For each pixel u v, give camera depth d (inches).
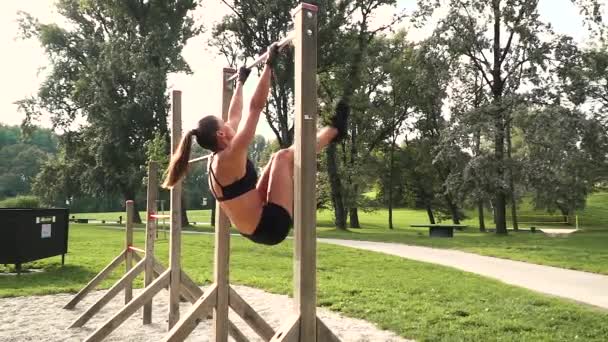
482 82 1163.9
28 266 516.4
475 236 1056.2
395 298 339.6
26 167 3383.4
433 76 1101.1
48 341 239.9
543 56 1027.9
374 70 1497.3
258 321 178.5
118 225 1488.7
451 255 654.5
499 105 1058.7
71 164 1556.3
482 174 1027.3
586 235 1048.8
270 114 1350.9
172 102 234.8
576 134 984.9
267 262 565.0
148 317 275.7
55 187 1578.5
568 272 492.1
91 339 219.3
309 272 111.1
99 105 1386.6
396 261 574.9
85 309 316.8
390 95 1585.9
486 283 411.2
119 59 1349.7
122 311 223.1
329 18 1241.4
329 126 127.6
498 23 1103.0
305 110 112.3
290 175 130.2
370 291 366.9
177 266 234.1
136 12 1412.4
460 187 1086.4
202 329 262.5
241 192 124.0
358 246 791.1
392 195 1891.0
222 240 176.6
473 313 294.0
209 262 562.6
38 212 471.2
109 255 624.4
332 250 706.8
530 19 1039.0
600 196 2544.3
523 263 567.5
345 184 1462.8
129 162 1407.5
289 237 954.1
